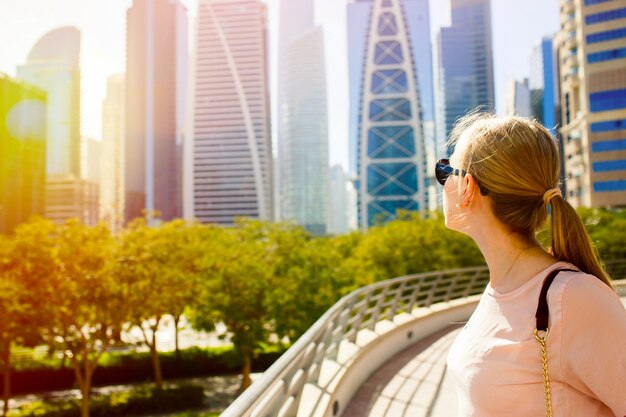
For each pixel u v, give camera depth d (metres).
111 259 22.72
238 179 191.50
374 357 7.10
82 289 21.58
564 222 1.25
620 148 69.56
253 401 1.95
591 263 1.25
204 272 26.70
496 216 1.33
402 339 8.74
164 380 32.44
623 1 69.75
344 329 5.91
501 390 1.21
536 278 1.22
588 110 71.38
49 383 31.06
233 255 26.64
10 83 146.12
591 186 70.50
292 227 32.94
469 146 1.39
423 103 187.25
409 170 170.12
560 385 1.15
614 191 69.44
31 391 30.81
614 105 70.12
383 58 176.88
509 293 1.26
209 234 36.31
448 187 1.47
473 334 1.33
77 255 22.17
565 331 1.12
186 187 192.38
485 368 1.24
